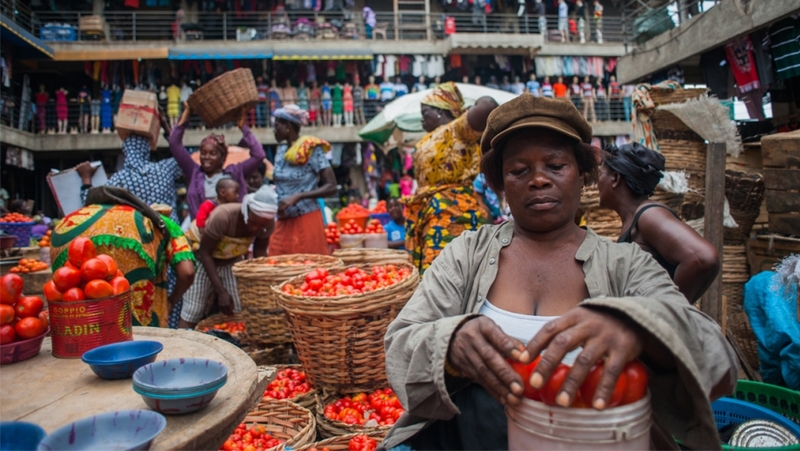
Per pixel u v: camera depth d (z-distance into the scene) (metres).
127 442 1.04
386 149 10.41
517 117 1.31
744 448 1.70
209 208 4.01
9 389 1.29
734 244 4.04
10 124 14.34
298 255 3.84
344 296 2.38
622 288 1.28
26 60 15.02
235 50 15.23
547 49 16.44
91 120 15.30
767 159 3.58
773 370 2.76
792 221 3.45
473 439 1.24
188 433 1.05
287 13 16.50
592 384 0.92
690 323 1.06
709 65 6.92
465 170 3.22
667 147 3.70
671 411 1.12
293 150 4.24
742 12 5.83
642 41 8.38
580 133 1.34
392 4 18.03
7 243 5.61
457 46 15.78
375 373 2.55
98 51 14.81
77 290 1.53
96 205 2.64
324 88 15.80
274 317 3.20
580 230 1.42
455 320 1.09
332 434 2.29
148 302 2.63
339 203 15.34
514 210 1.36
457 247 1.47
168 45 15.23
